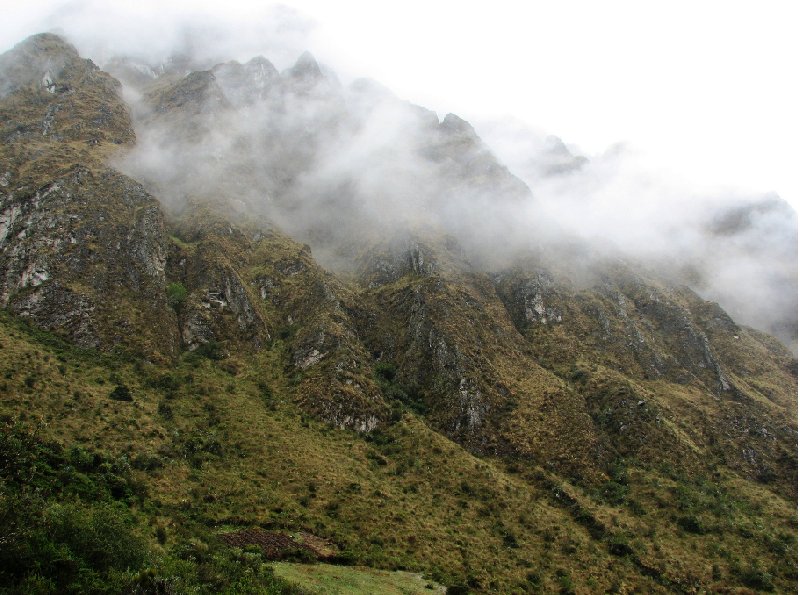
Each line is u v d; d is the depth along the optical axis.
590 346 136.62
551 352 133.12
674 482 95.25
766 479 102.50
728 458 105.44
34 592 30.81
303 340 113.75
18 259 99.56
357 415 97.56
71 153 130.50
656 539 80.62
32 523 35.56
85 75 166.38
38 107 148.00
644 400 111.75
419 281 136.88
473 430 102.19
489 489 85.19
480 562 67.00
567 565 71.38
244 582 44.06
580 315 146.25
